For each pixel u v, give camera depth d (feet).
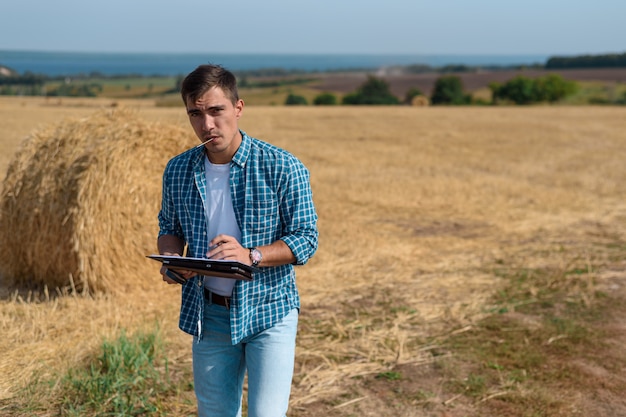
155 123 21.15
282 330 8.74
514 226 30.50
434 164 51.70
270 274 8.62
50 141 20.27
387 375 14.84
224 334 8.75
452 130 81.46
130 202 20.04
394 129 81.46
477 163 52.80
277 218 8.61
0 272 21.20
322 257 24.22
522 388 14.35
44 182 19.54
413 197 36.65
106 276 19.52
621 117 106.32
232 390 9.05
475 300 20.03
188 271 8.34
